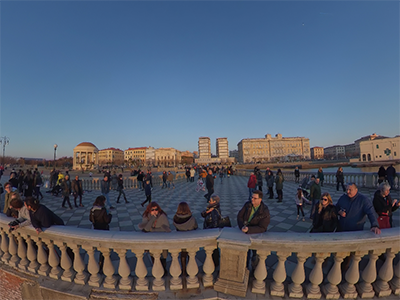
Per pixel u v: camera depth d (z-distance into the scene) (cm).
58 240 299
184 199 1151
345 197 339
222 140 11706
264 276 263
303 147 11431
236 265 258
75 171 4806
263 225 273
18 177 1269
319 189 650
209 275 277
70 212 856
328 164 5397
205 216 363
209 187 1073
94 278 295
